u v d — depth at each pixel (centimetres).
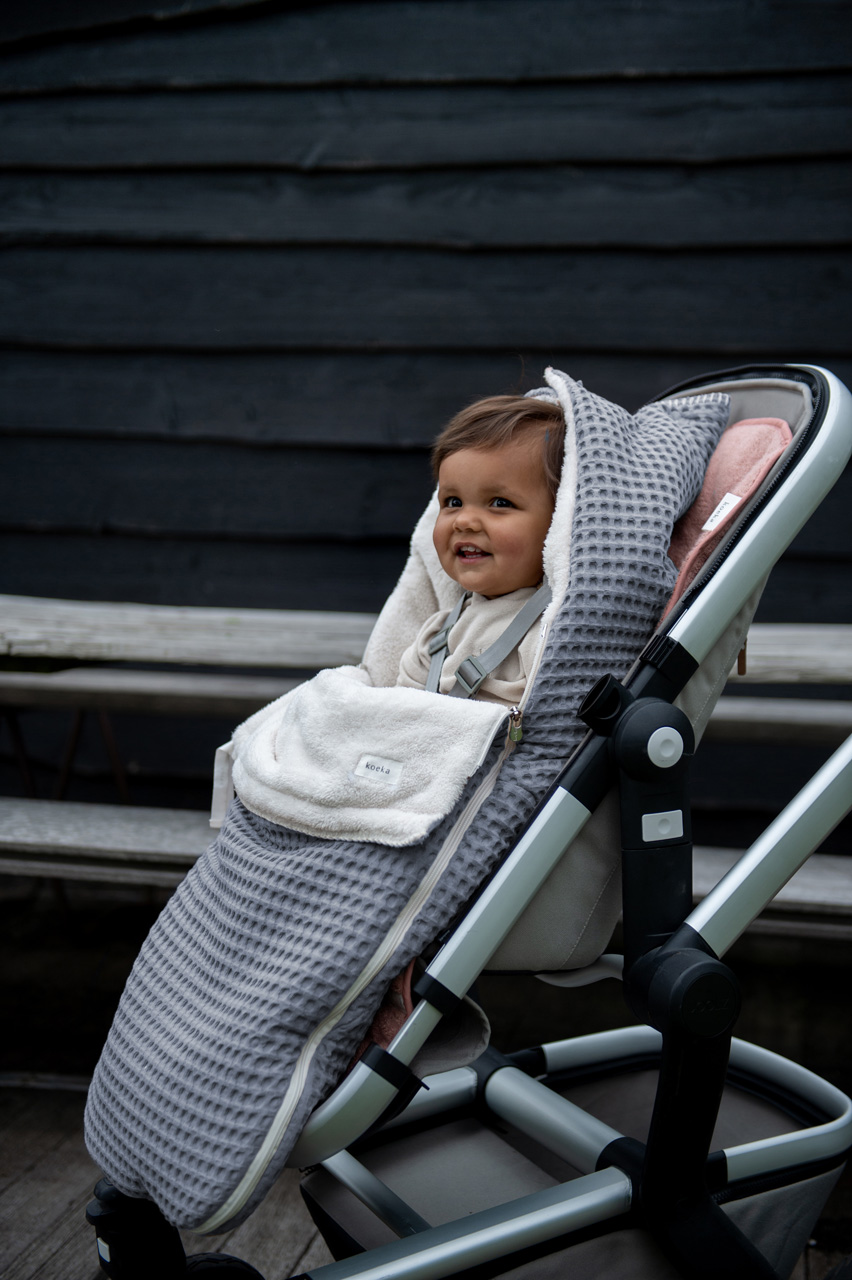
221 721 288
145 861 174
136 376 276
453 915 96
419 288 261
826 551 250
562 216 252
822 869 173
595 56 246
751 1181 104
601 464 108
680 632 99
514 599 119
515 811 98
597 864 101
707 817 266
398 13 252
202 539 279
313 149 260
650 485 109
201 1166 87
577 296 255
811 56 237
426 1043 99
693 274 250
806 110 239
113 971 238
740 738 212
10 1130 175
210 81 262
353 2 254
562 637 102
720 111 243
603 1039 138
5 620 231
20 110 272
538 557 115
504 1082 125
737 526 104
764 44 238
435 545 121
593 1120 115
